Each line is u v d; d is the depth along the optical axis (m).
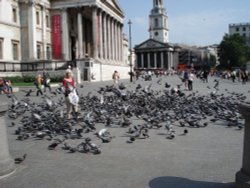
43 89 39.72
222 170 9.06
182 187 7.81
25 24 69.06
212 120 16.98
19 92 41.66
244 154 7.29
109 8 88.38
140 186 7.93
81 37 76.88
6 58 64.25
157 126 15.36
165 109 20.69
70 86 17.45
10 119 19.03
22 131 14.77
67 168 9.50
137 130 14.09
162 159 10.21
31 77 57.34
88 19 91.19
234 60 162.38
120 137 13.55
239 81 66.75
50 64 64.19
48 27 76.25
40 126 14.55
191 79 39.28
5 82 40.62
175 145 12.04
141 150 11.36
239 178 7.27
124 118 16.45
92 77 65.69
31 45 68.75
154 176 8.64
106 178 8.56
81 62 65.06
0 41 62.72
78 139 13.35
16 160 10.10
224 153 10.84
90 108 20.55
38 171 9.27
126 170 9.19
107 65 78.62
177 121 17.19
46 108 21.27
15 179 8.65
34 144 12.61
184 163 9.76
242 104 7.20
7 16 64.94
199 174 8.75
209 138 13.19
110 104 21.02
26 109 21.19
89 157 10.59
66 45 76.75
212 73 115.12
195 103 21.53
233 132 14.37
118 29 101.44
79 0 75.44
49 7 76.31
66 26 76.50
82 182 8.30
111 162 9.99
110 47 91.38
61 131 14.15
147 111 19.23
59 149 11.74
